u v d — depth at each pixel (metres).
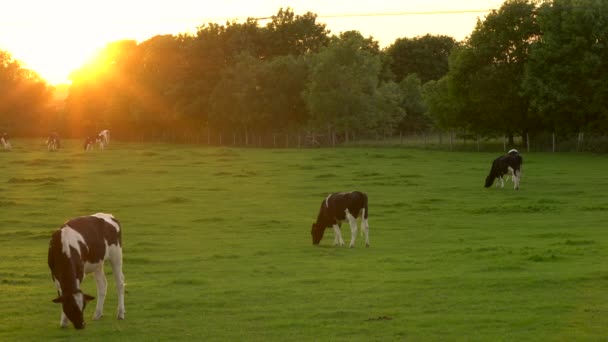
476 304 17.23
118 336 15.27
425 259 23.94
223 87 120.88
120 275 16.95
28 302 18.70
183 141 134.88
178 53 137.50
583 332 14.59
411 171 57.22
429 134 110.75
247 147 107.06
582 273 19.98
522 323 15.38
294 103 114.19
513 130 79.62
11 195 45.69
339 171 58.44
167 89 133.00
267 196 45.12
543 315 15.99
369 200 41.94
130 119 142.00
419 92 116.25
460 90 79.50
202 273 22.77
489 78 77.69
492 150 78.75
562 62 71.19
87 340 15.00
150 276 22.45
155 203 42.22
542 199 40.22
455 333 14.79
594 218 33.31
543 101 70.88
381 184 49.56
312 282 20.67
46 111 163.38
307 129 110.81
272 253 26.67
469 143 86.06
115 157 78.44
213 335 15.20
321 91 98.81
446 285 19.38
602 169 54.88
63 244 15.61
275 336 14.97
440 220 34.41
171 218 36.53
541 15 74.25
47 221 35.91
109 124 150.25
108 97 151.12
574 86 71.06
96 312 16.73
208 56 129.38
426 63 141.25
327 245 28.53
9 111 157.12
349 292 19.05
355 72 98.62
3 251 27.55
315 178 53.88
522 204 38.72
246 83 116.50
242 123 119.12
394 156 71.25
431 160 66.69
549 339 14.17
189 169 63.00
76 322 15.36
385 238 29.80
